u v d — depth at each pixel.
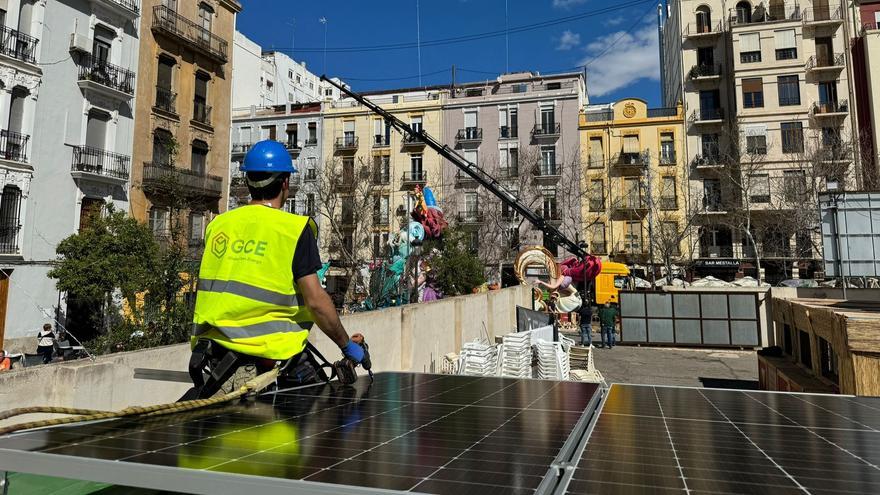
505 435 1.49
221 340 2.23
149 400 4.24
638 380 13.29
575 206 42.16
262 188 2.48
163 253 15.80
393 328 8.73
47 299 20.64
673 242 37.53
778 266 37.34
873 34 36.78
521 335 10.75
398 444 1.37
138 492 1.50
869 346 4.41
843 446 1.49
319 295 2.30
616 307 23.97
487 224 41.31
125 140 24.61
